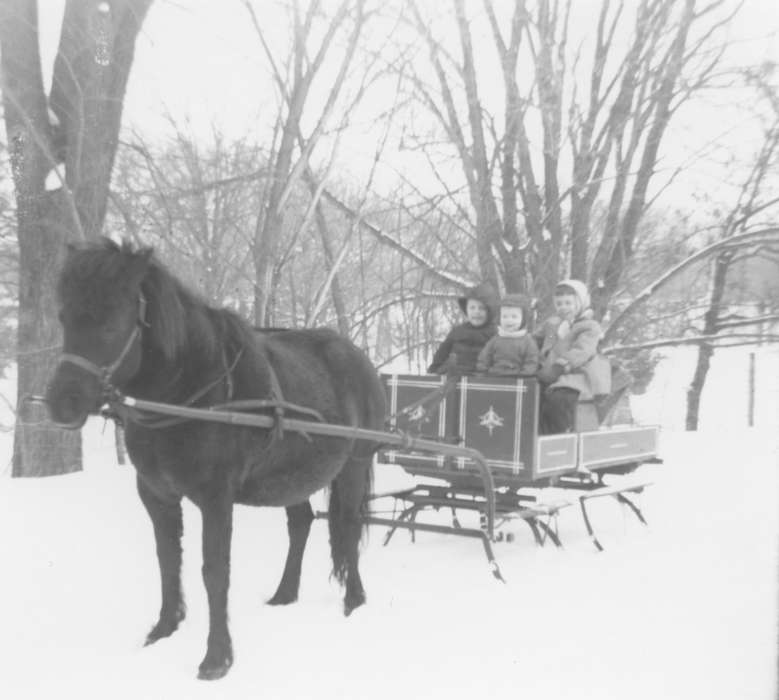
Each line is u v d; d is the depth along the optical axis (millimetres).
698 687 4148
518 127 12656
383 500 9680
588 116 13023
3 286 15219
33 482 10133
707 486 10297
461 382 6883
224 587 4434
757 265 16578
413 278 14969
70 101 10672
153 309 4203
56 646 4727
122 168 11602
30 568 6383
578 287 7930
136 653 4609
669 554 6887
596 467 7422
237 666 4449
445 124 12156
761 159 14008
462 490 7133
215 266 11273
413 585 5977
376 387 5883
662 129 13430
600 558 6773
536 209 12945
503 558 6781
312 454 5113
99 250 4031
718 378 24844
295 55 10320
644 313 14930
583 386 7410
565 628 5035
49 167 10883
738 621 5121
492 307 8102
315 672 4375
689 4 12539
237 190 11922
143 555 6848
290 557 5680
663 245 14883
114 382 4039
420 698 4074
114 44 10656
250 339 4773
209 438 4398
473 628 5047
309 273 14211
